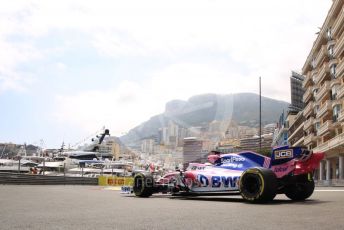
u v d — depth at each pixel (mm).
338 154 43656
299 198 7488
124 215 4637
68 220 4129
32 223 3873
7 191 11000
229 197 8703
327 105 45750
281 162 7066
